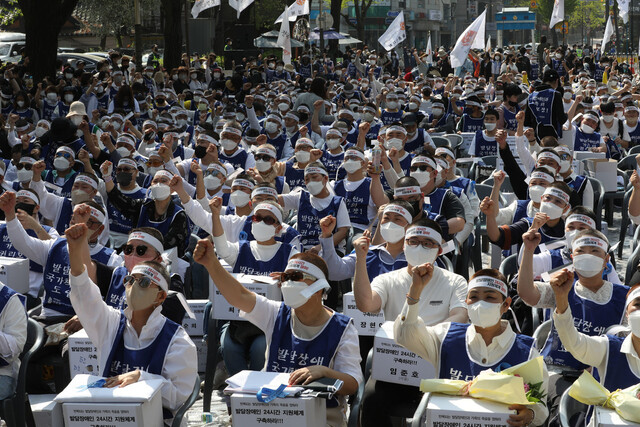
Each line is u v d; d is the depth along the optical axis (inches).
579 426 172.9
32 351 198.1
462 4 4146.2
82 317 178.2
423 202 271.0
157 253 222.5
